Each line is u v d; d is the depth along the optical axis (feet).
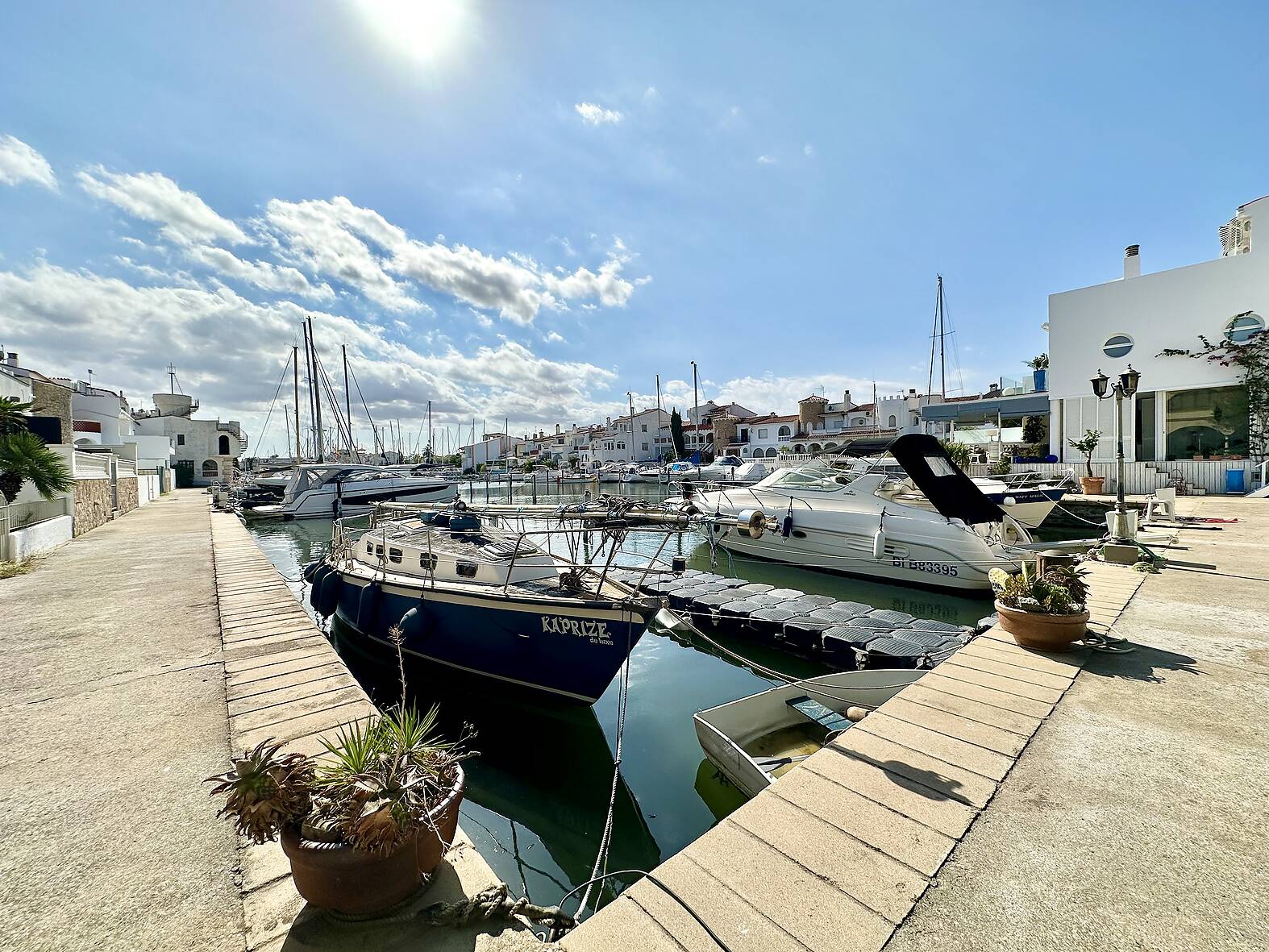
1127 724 11.78
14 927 7.17
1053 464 63.00
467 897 7.57
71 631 21.40
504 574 23.17
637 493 127.75
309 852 6.66
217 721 13.53
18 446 37.06
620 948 6.75
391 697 23.40
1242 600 20.67
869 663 23.61
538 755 19.24
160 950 6.82
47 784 10.71
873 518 38.58
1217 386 54.75
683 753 18.79
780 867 8.00
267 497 102.53
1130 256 63.62
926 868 7.85
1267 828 8.39
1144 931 6.59
